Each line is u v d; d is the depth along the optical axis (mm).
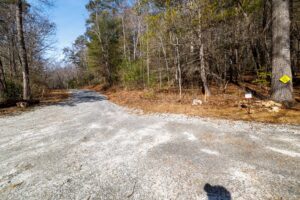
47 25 17188
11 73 14883
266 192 2273
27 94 10516
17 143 4414
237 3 10422
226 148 3580
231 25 10227
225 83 12031
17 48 15016
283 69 6125
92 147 3998
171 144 3945
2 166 3277
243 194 2260
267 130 4426
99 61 25891
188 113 6746
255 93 9070
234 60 13367
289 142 3670
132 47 23609
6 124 6289
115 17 24922
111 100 12453
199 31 8992
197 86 12703
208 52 9922
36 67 18375
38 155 3682
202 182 2541
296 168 2742
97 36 25000
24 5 11086
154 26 10711
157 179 2676
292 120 4871
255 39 11273
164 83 14180
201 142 3963
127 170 2971
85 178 2803
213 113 6387
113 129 5320
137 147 3881
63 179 2801
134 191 2441
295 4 11391
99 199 2320
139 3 13391
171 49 12305
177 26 9523
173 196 2303
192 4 8602
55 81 45844
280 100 6195
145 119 6402
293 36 13000
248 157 3154
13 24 13766
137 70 15680
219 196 2252
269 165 2865
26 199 2381
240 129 4641
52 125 6016
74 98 14312
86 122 6293
